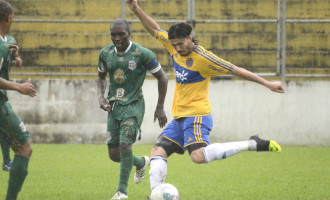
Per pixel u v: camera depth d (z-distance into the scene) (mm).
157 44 43406
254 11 43781
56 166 29469
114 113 20172
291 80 43125
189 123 17125
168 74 42969
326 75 42219
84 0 43938
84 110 42625
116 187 22531
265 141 16406
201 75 17016
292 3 43938
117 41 19438
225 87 42281
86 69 43469
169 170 28672
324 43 42812
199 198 19812
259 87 42188
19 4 43531
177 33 16438
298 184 23797
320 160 33375
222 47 43000
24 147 15750
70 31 43406
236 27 43219
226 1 43875
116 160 20953
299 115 42000
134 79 20109
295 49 43000
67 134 42625
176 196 15945
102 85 20781
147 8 44031
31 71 43156
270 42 42719
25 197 19531
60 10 43938
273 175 26859
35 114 42531
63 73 43312
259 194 20875
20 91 14570
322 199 19828
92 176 25828
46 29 43281
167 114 42562
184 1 44062
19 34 43062
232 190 21969
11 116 15305
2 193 20422
